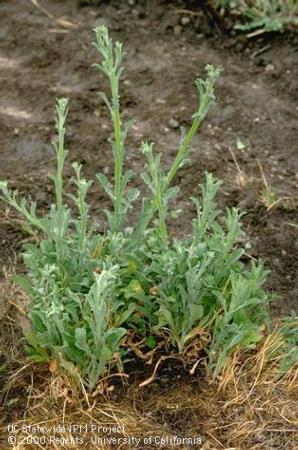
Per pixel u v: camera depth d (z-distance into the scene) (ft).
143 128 13.76
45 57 15.05
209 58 15.28
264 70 15.10
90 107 14.07
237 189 12.77
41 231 11.98
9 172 12.91
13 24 15.71
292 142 13.70
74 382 9.67
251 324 9.57
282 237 12.09
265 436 9.54
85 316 9.10
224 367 9.87
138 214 12.28
